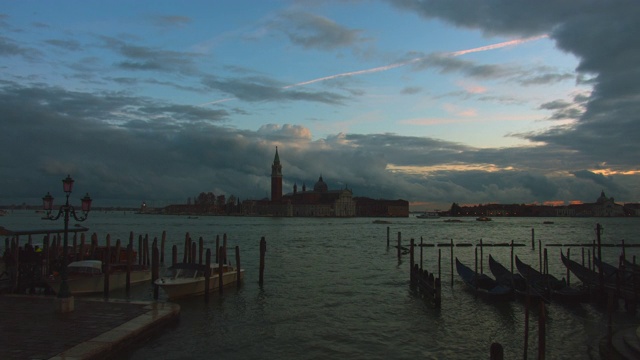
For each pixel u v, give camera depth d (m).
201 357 19.88
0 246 69.38
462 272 37.72
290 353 20.66
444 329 24.56
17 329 19.02
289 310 28.62
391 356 20.39
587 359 19.91
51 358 15.64
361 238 105.00
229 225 185.38
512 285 29.80
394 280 40.31
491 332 24.03
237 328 24.41
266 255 62.62
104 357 17.05
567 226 196.00
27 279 29.41
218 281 34.34
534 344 21.92
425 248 75.94
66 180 22.69
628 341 17.47
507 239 104.69
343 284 38.00
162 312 22.55
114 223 191.75
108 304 24.11
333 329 24.44
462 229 163.25
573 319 26.17
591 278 33.56
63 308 21.86
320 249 73.12
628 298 27.59
